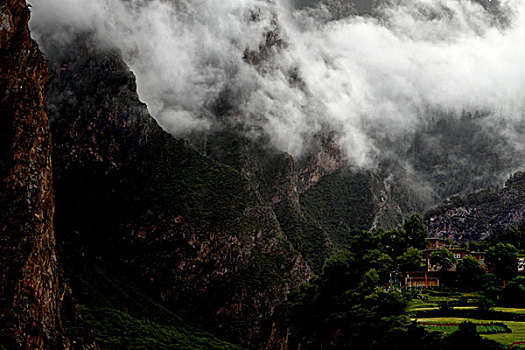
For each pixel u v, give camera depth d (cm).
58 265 9531
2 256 7281
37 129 8125
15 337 7144
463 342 10325
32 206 7762
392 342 11844
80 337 9256
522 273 16262
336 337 14338
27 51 8225
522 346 10175
